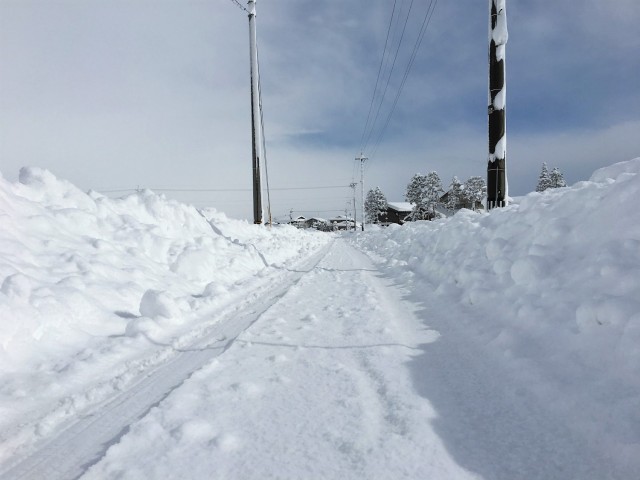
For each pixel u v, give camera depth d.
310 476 1.84
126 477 1.86
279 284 7.62
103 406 2.63
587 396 2.31
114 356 3.54
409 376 2.96
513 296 4.11
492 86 7.70
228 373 3.07
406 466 1.90
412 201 72.31
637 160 4.95
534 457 1.96
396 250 12.44
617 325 2.62
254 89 17.59
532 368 2.79
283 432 2.22
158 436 2.19
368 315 4.82
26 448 2.17
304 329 4.27
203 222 11.25
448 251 7.21
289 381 2.91
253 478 1.83
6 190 5.75
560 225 4.44
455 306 4.92
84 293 4.59
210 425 2.29
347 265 10.86
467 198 67.50
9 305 3.47
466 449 2.04
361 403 2.55
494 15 7.61
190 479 1.83
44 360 3.36
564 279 3.65
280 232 20.48
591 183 4.78
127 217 7.88
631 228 3.52
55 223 5.94
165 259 7.32
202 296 6.36
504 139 7.72
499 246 5.31
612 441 1.95
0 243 4.63
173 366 3.33
